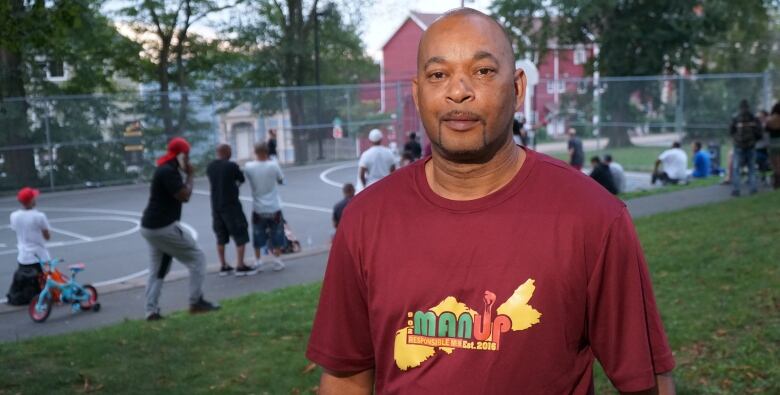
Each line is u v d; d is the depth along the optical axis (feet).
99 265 41.14
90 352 20.13
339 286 5.99
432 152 5.64
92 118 83.05
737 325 19.47
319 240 46.09
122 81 131.03
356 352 6.12
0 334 25.93
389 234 5.60
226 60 117.50
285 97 97.55
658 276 26.08
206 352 19.86
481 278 5.25
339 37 124.57
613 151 100.99
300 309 24.79
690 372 16.48
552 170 5.51
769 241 30.50
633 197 53.83
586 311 5.41
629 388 5.33
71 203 70.74
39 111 79.77
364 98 157.28
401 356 5.47
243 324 22.71
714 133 86.69
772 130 51.90
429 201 5.56
